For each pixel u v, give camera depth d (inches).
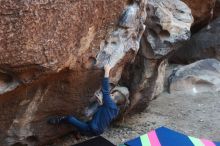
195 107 276.7
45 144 203.0
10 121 172.6
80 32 161.3
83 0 156.6
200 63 322.3
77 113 197.9
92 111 202.1
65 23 150.9
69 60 162.1
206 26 368.8
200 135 236.2
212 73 312.2
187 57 362.9
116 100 218.7
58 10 147.0
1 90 151.8
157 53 231.3
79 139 216.7
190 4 335.3
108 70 187.2
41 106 178.7
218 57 353.4
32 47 143.4
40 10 141.5
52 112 187.0
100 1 167.3
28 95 167.8
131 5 193.5
